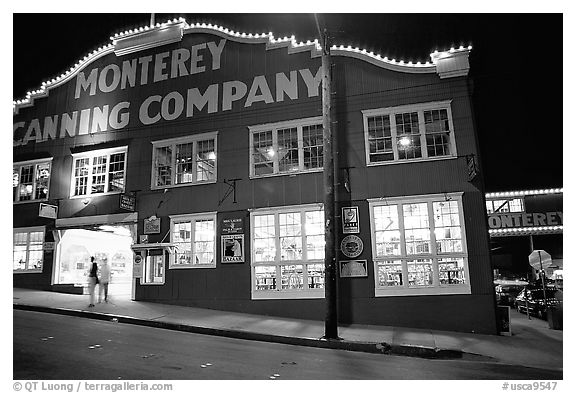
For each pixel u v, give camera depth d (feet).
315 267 51.11
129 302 55.72
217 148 57.41
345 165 51.47
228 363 29.27
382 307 47.65
